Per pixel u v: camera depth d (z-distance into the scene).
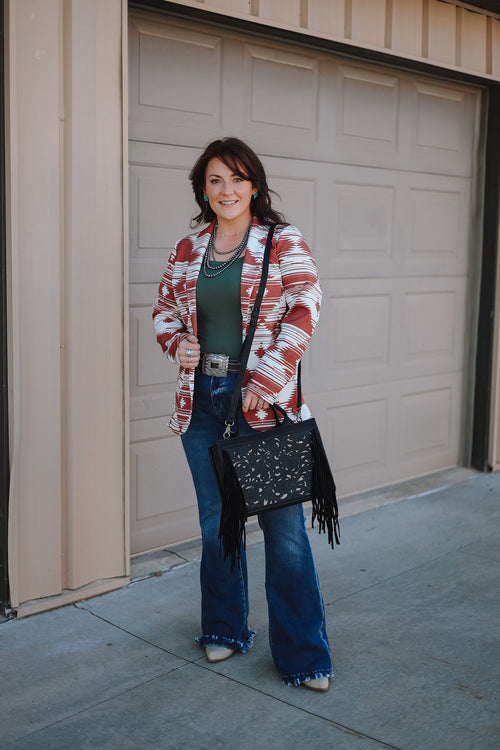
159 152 3.46
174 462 3.69
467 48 4.53
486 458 5.12
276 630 2.52
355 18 3.90
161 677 2.57
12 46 2.68
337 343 4.36
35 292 2.84
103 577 3.21
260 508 2.36
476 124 4.98
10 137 2.71
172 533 3.72
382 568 3.52
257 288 2.41
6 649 2.73
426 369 4.90
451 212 4.91
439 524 4.13
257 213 2.54
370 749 2.20
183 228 3.59
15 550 2.92
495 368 5.04
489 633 2.90
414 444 4.90
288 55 3.90
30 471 2.92
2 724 2.30
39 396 2.90
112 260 3.04
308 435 2.41
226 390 2.46
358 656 2.72
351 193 4.31
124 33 2.98
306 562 2.49
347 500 4.46
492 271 5.00
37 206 2.81
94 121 2.93
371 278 4.48
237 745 2.21
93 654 2.71
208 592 2.68
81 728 2.29
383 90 4.39
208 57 3.58
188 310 2.51
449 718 2.35
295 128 3.99
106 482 3.15
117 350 3.10
